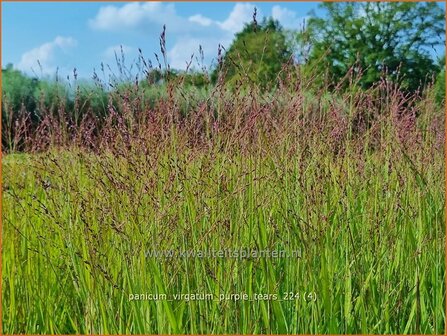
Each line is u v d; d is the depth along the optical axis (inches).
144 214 110.3
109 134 127.3
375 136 156.7
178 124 124.6
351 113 145.3
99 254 110.0
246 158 123.2
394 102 154.9
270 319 111.0
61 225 118.0
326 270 107.0
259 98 136.5
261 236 115.1
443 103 169.2
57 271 128.0
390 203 129.9
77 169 142.9
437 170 137.8
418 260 115.4
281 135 127.0
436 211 122.5
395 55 458.3
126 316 112.9
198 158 123.6
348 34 480.1
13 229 134.9
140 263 108.9
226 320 104.6
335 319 106.6
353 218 127.9
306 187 119.0
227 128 126.2
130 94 134.7
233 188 120.6
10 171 155.2
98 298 107.5
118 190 117.0
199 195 115.1
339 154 134.0
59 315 123.5
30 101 264.8
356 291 117.6
